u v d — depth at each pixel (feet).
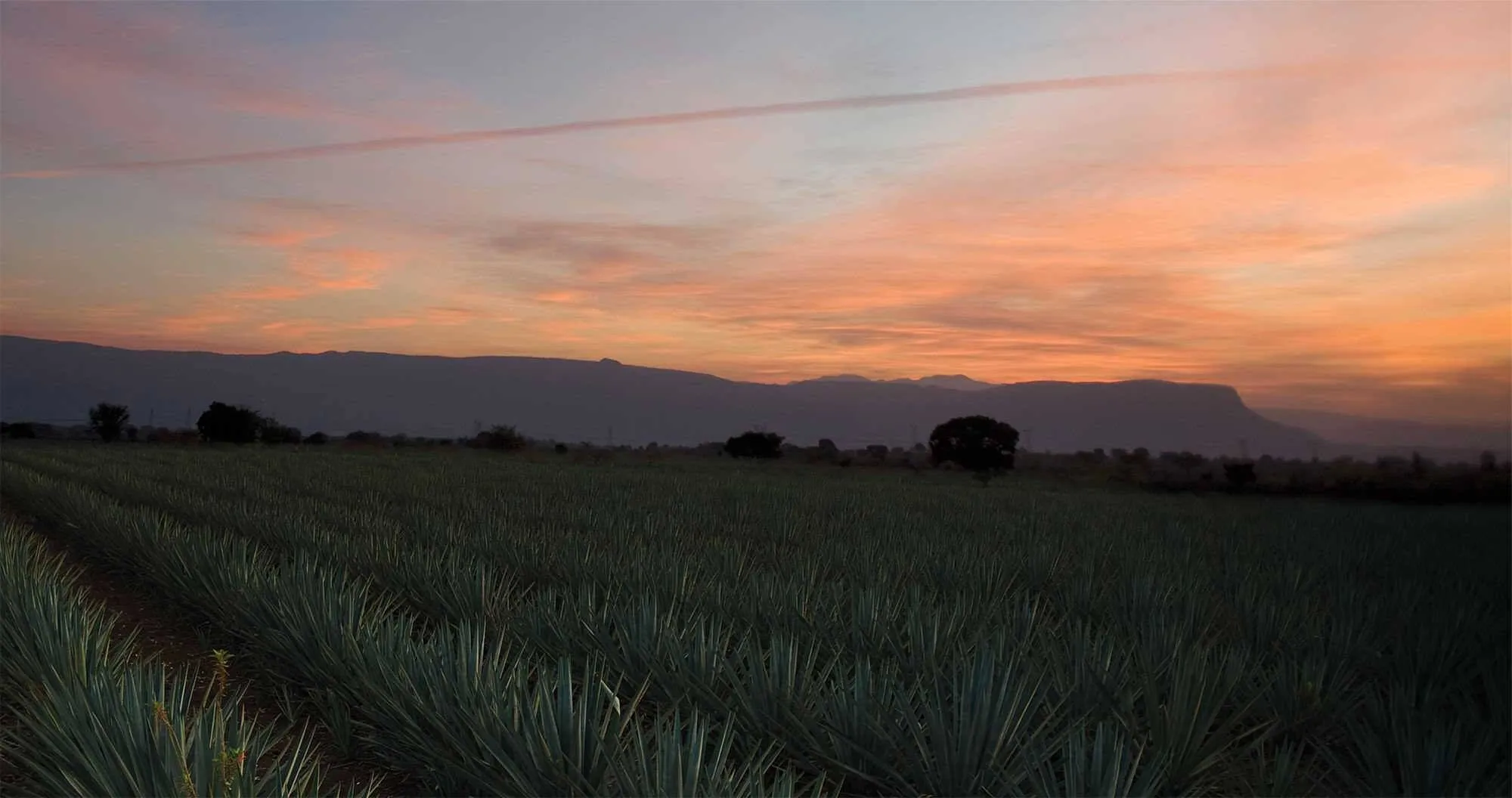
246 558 40.47
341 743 21.81
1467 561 58.08
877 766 18.83
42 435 296.71
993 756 18.22
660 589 33.47
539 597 30.07
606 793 15.51
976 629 29.04
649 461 200.34
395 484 98.78
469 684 20.01
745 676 22.95
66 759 16.62
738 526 64.54
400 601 36.37
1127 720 20.17
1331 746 22.76
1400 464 218.18
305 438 266.77
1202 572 47.52
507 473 125.08
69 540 59.77
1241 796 19.31
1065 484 169.58
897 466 225.56
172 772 15.05
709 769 16.40
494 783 16.74
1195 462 280.72
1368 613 34.76
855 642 26.63
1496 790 18.42
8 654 24.67
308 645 25.71
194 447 209.36
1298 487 163.43
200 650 32.73
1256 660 27.78
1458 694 25.81
